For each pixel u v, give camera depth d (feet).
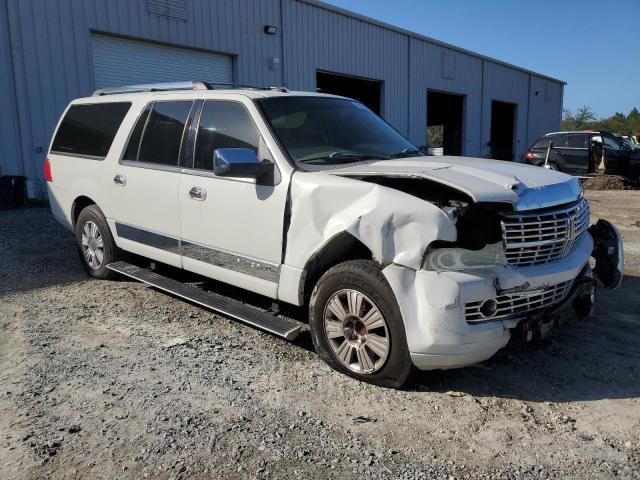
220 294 16.84
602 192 52.29
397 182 11.94
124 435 9.99
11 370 12.59
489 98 99.96
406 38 76.07
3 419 10.52
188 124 15.79
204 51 50.29
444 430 10.28
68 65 40.42
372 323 11.56
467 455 9.52
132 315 16.33
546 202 11.56
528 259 11.32
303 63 60.13
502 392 11.75
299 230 12.57
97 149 19.11
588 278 12.87
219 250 14.71
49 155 21.72
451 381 12.20
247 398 11.35
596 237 14.93
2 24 36.94
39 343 14.11
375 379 11.80
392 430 10.26
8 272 21.04
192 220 15.34
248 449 9.59
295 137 13.94
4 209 36.09
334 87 76.43
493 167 12.79
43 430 10.13
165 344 14.12
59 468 9.06
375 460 9.34
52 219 32.58
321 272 13.15
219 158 12.56
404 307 10.91
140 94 18.21
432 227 10.64
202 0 48.91
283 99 15.01
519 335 11.27
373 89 75.72
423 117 81.92
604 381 12.26
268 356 13.43
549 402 11.34
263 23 54.90
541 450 9.67
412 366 11.24
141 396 11.39
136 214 17.39
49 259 23.16
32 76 38.60
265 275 13.57
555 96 128.26
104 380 12.10
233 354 13.53
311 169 13.08
